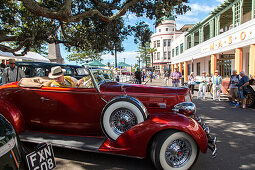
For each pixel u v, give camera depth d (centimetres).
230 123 570
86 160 326
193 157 274
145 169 297
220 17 1767
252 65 1174
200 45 2098
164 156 266
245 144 405
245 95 823
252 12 1198
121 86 352
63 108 346
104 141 318
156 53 5772
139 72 1459
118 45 1030
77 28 1009
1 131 166
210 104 918
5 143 161
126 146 282
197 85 1471
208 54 1884
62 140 323
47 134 352
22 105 363
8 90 363
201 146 265
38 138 331
